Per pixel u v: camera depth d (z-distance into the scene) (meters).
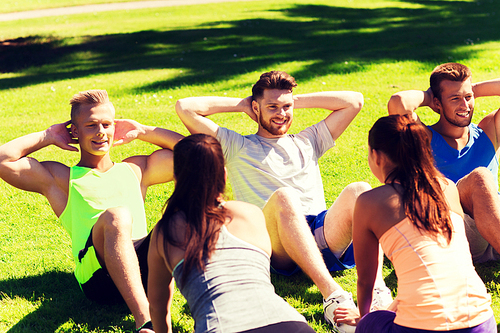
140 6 23.03
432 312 1.90
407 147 2.14
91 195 2.90
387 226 2.10
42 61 12.22
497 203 2.63
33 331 2.62
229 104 3.47
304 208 3.22
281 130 3.30
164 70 9.84
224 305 1.79
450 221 2.05
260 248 1.98
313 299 2.89
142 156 3.19
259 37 13.42
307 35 13.35
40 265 3.33
